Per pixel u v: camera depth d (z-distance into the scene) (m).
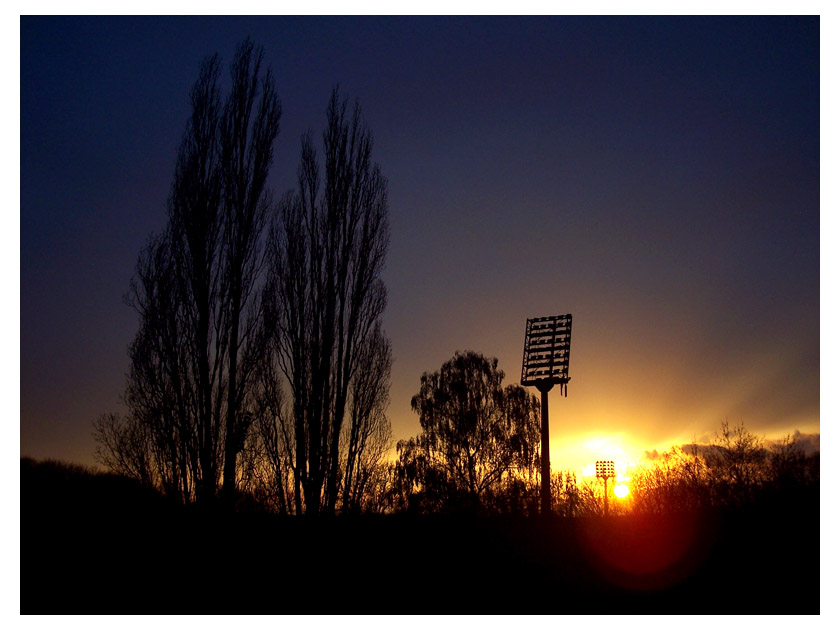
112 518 16.78
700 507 15.48
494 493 33.12
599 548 13.86
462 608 11.70
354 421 21.12
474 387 36.94
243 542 15.90
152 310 19.58
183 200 20.73
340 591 12.72
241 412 19.08
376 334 22.12
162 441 18.59
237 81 22.14
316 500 19.09
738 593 11.30
